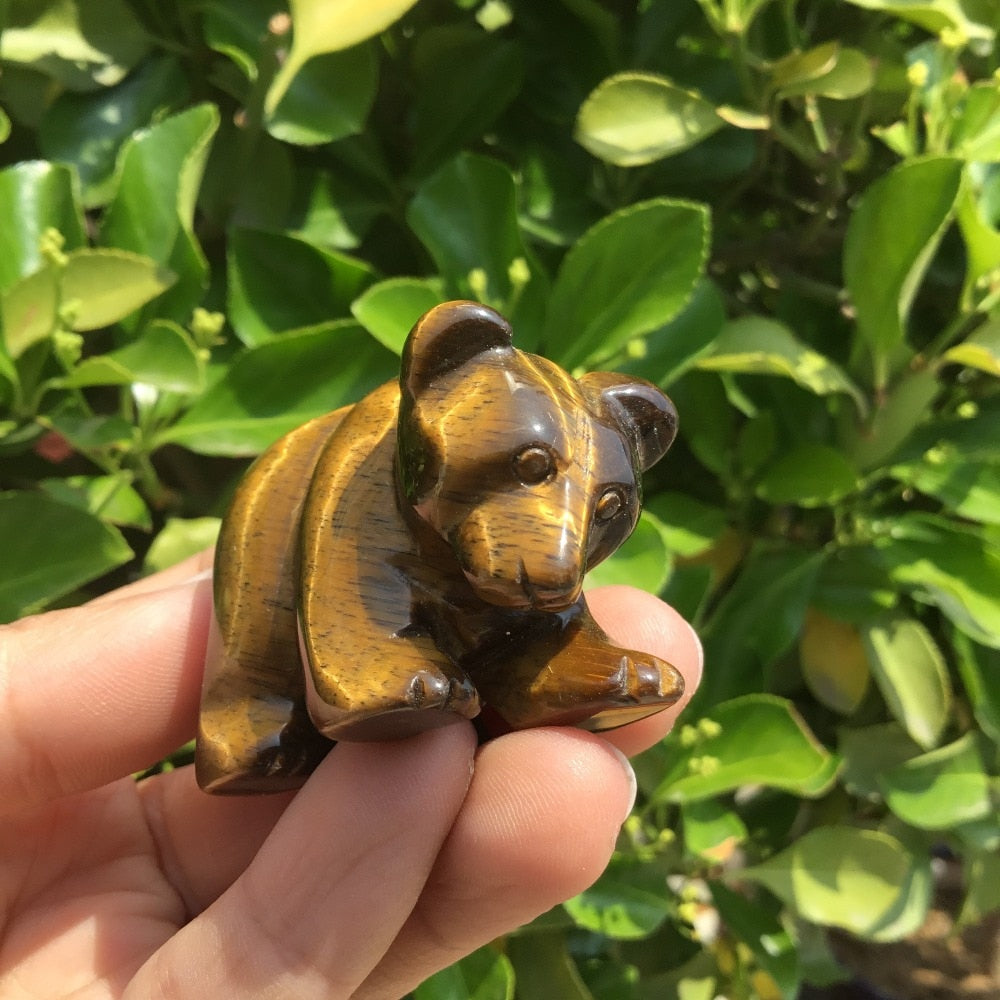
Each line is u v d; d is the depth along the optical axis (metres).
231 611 0.12
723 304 0.17
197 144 0.15
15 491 0.15
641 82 0.15
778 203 0.20
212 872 0.15
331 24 0.14
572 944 0.18
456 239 0.16
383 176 0.17
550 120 0.18
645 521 0.15
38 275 0.13
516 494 0.10
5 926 0.14
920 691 0.17
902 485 0.17
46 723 0.13
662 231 0.15
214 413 0.15
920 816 0.17
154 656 0.14
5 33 0.16
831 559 0.18
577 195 0.17
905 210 0.15
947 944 0.28
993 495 0.16
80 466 0.17
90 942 0.14
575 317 0.16
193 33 0.17
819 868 0.17
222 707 0.12
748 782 0.16
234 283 0.16
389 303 0.15
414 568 0.11
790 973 0.18
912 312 0.19
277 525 0.12
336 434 0.12
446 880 0.12
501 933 0.13
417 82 0.18
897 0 0.16
